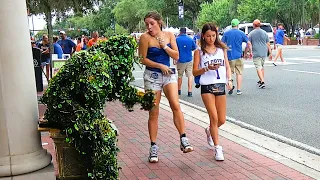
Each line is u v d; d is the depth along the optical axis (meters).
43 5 12.95
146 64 5.45
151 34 5.47
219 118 5.73
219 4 50.59
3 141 3.70
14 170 3.68
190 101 10.86
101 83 3.53
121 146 6.41
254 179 4.88
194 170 5.25
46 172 3.84
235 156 5.79
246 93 11.49
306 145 6.28
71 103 3.54
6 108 3.68
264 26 26.78
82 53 3.58
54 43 15.22
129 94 4.29
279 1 42.25
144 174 5.14
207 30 5.52
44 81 16.11
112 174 3.66
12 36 3.67
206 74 5.60
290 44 40.91
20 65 3.73
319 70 15.81
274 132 7.18
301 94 10.90
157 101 5.54
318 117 8.20
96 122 3.56
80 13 14.17
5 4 3.63
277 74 15.38
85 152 3.72
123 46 4.03
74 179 4.08
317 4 43.97
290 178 4.88
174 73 5.57
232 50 11.05
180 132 5.52
